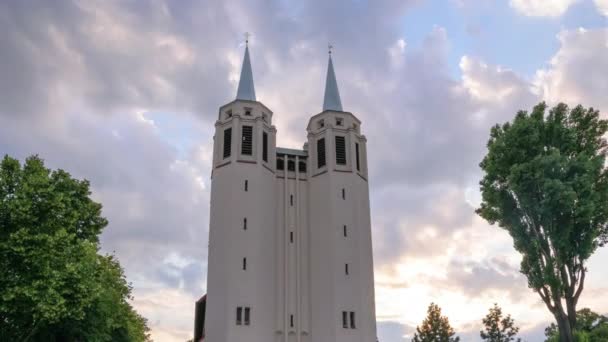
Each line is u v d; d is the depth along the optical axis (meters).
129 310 55.53
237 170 55.38
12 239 29.77
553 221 37.59
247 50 65.94
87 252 33.75
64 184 36.69
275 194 58.06
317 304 53.72
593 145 39.75
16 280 30.11
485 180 41.75
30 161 33.12
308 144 61.00
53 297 30.16
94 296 33.44
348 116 61.91
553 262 36.94
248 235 53.09
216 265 52.41
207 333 50.31
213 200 55.84
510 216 39.94
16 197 30.81
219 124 59.22
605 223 37.97
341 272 53.78
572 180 36.53
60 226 33.00
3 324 32.00
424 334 88.44
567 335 35.69
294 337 52.59
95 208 38.66
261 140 57.78
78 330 38.50
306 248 56.66
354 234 55.91
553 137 39.81
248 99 61.75
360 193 58.56
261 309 51.44
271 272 54.19
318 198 57.88
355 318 52.50
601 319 68.75
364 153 61.84
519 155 39.66
